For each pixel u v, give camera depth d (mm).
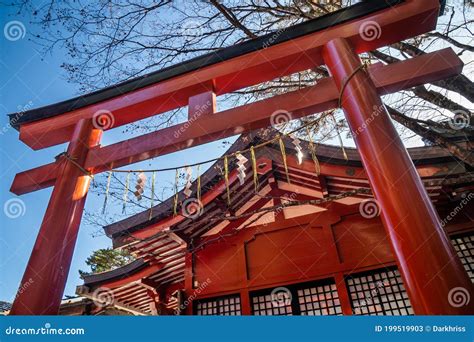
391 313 5895
